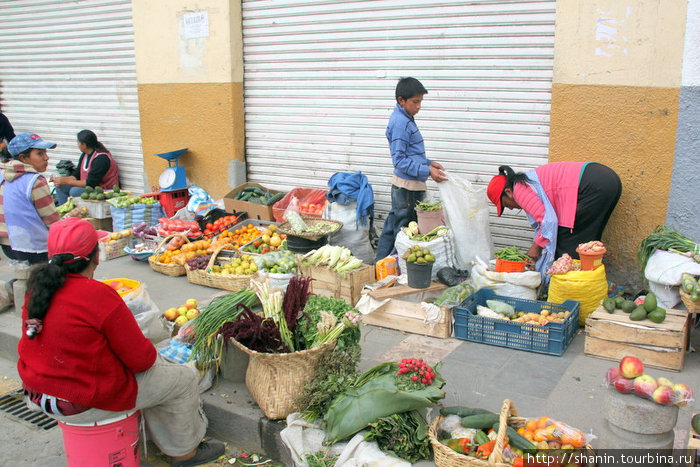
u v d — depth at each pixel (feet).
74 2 29.81
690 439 8.95
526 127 19.03
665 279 14.43
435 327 15.58
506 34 18.74
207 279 19.93
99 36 29.40
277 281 18.43
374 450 10.43
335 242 21.40
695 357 13.96
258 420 11.98
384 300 16.19
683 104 15.72
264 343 11.91
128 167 30.42
